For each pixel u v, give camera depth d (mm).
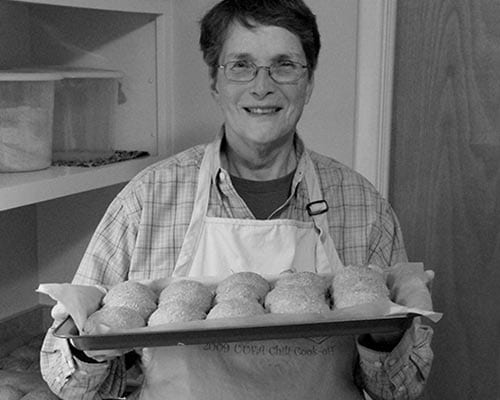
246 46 1139
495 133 1795
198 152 1274
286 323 933
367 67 1777
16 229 1883
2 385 1446
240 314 959
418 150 1867
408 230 1909
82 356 997
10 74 1395
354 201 1284
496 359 1857
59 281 1971
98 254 1218
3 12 1792
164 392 1043
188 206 1228
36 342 1734
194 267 1214
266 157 1223
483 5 1768
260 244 1216
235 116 1175
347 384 1109
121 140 1902
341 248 1266
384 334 1035
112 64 1877
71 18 1879
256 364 1042
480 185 1826
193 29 1845
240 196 1251
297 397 1055
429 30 1815
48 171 1527
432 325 1904
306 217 1264
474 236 1847
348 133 1816
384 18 1758
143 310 1002
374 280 1038
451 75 1815
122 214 1228
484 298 1856
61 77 1520
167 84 1857
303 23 1158
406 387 1095
